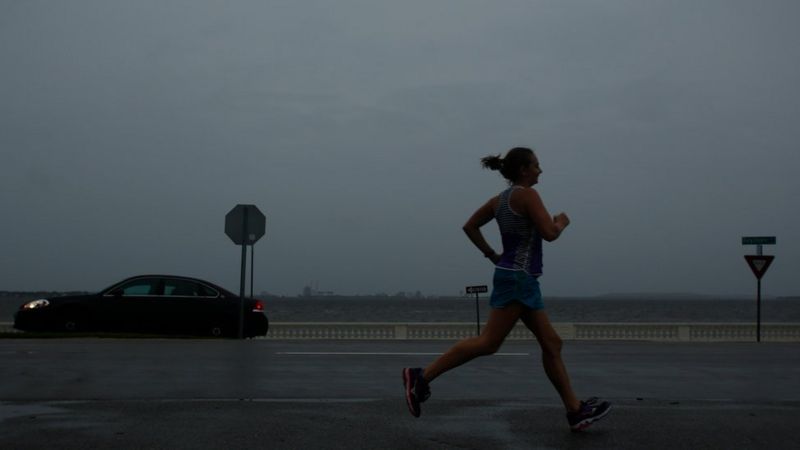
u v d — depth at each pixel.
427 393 6.45
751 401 8.18
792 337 21.55
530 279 6.25
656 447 5.88
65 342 16.05
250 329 19.44
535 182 6.53
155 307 19.53
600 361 12.62
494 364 11.96
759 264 20.53
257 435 6.23
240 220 19.02
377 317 105.00
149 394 8.55
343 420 6.86
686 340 20.88
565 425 6.68
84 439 6.06
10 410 7.29
